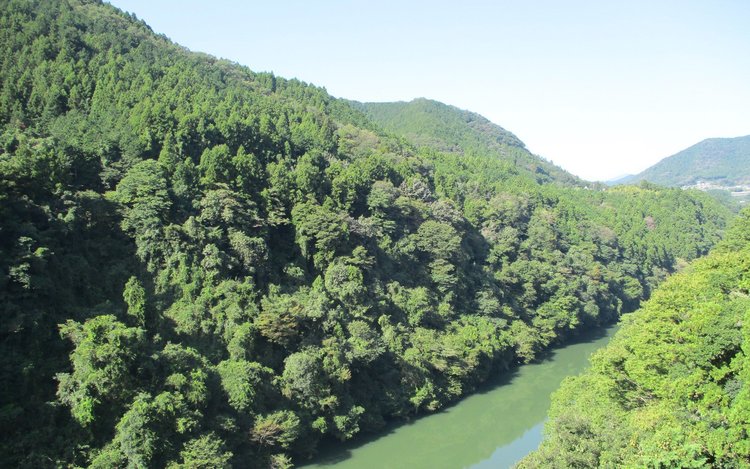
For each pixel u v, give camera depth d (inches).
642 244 6742.1
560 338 4783.5
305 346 2657.5
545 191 7204.7
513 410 3184.1
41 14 4409.5
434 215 4397.1
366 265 3366.1
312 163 4106.8
